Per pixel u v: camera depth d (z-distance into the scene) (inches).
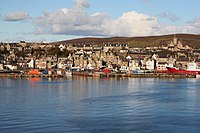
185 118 3875.5
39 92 6614.2
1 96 5856.3
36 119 3747.5
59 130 3297.2
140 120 3754.9
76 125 3494.1
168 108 4542.3
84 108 4498.0
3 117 3846.0
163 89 7440.9
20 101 5182.1
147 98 5654.5
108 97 5802.2
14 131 3233.3
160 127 3444.9
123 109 4436.5
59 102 5088.6
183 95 6151.6
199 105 4825.3
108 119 3786.9
